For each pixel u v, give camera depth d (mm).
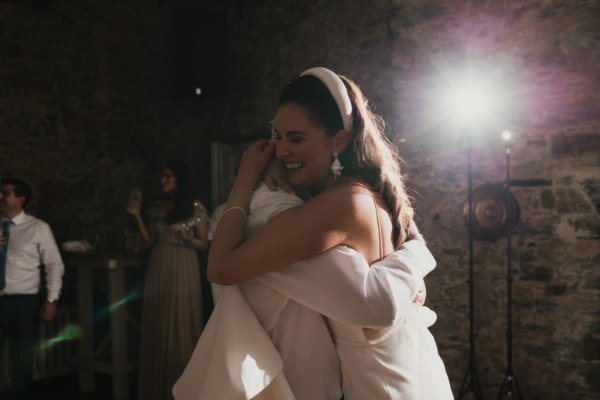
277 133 1081
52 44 4797
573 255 3461
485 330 3805
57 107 4828
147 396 3902
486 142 3826
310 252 902
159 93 5555
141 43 5410
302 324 980
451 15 3965
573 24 3463
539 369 3586
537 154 3607
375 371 968
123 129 5266
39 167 4707
